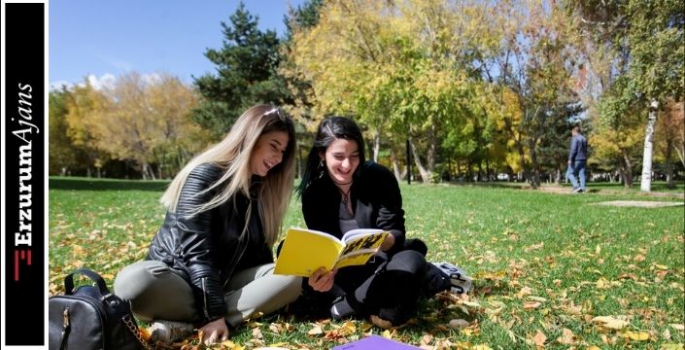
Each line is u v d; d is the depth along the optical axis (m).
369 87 18.59
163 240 2.52
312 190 2.88
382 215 2.84
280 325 2.63
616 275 3.96
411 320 2.75
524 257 4.60
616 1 13.45
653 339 2.58
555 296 3.36
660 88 11.32
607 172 52.91
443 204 9.57
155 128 38.25
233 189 2.52
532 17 18.03
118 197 11.17
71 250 4.73
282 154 2.67
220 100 33.06
